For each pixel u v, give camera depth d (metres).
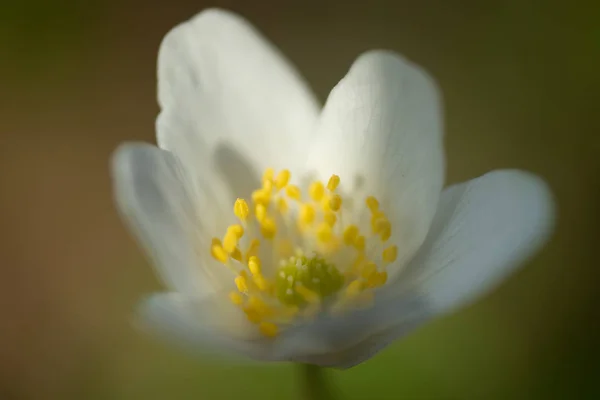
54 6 0.19
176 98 0.13
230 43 0.14
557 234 0.17
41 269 0.18
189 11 0.19
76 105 0.19
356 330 0.13
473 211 0.13
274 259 0.14
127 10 0.19
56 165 0.18
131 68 0.19
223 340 0.13
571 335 0.16
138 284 0.17
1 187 0.18
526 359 0.16
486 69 0.18
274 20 0.19
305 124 0.14
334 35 0.19
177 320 0.12
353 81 0.13
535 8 0.18
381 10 0.19
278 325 0.13
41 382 0.17
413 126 0.13
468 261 0.13
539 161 0.17
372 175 0.14
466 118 0.18
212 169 0.13
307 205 0.14
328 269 0.14
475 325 0.16
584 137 0.17
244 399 0.16
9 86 0.19
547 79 0.18
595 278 0.16
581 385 0.16
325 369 0.14
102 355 0.17
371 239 0.14
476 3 0.18
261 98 0.14
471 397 0.15
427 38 0.19
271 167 0.14
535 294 0.16
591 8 0.18
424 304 0.12
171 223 0.13
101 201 0.18
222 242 0.13
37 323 0.17
